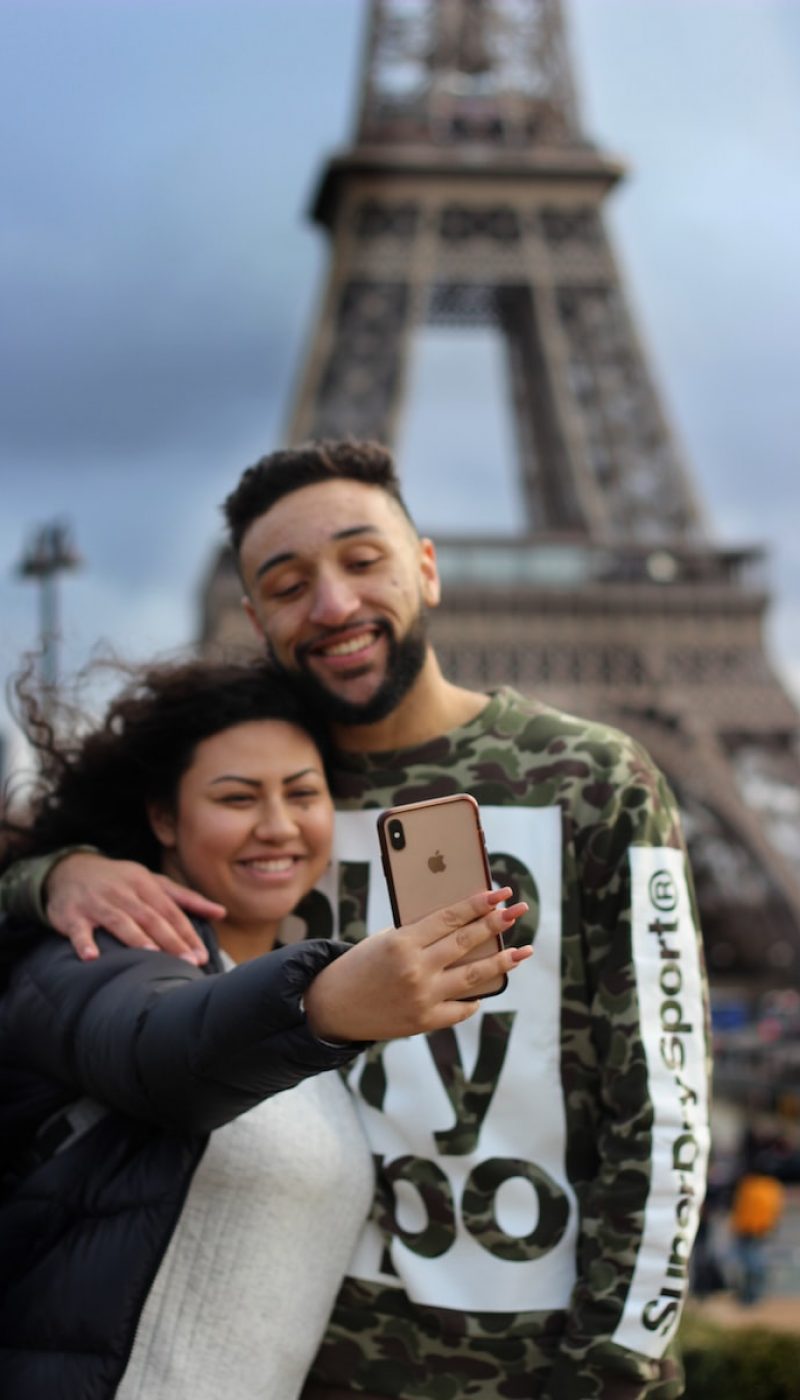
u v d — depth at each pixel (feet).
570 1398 4.94
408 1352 5.19
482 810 5.45
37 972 5.06
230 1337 4.85
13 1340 4.86
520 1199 5.22
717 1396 12.24
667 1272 5.00
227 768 5.42
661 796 5.43
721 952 68.13
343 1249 5.17
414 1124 5.28
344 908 5.62
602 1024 5.21
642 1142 5.06
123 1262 4.76
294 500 5.51
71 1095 4.99
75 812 5.83
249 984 4.35
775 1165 33.12
